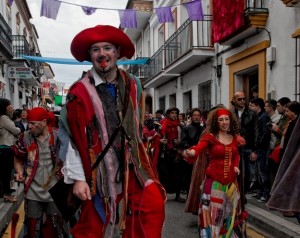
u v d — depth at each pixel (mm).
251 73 11625
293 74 8805
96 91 2686
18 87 25625
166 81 20906
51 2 9484
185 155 4578
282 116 6910
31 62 26531
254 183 8180
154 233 2705
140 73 25719
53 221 4258
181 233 5938
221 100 13070
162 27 21703
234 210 4516
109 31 2680
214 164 4582
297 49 8648
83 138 2570
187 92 17391
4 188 7328
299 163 3330
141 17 24531
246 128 7395
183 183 8133
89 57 2830
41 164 4324
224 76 12820
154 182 2793
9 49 18797
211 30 13641
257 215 6363
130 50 2824
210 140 4613
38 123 4316
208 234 4480
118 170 2678
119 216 2689
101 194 2625
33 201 4285
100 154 2617
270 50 9617
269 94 9695
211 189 4543
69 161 2555
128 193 2725
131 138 2705
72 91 2631
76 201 2686
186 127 7887
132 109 2730
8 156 7270
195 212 5957
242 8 10141
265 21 9969
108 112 2672
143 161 2779
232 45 11898
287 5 8273
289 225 5750
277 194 3373
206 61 14367
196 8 10562
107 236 2629
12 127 7277
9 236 5699
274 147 6879
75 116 2576
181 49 15938
